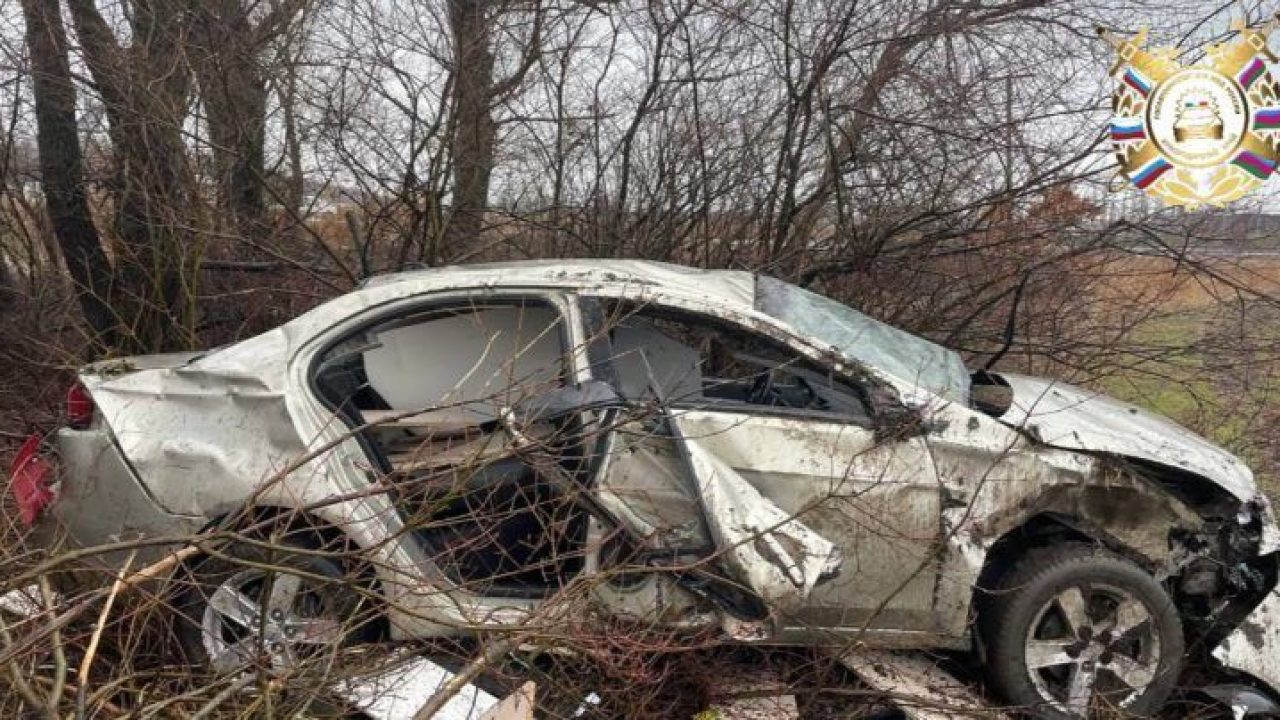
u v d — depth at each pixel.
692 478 2.91
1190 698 3.35
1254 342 5.35
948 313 5.89
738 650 3.27
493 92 6.17
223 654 2.86
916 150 5.84
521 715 2.52
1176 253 5.34
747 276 3.68
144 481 3.00
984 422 3.16
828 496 2.92
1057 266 5.66
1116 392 5.79
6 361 5.69
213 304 6.15
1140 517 3.28
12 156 5.96
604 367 3.09
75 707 2.10
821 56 5.88
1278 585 3.29
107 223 5.82
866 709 3.11
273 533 2.65
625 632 2.84
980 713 2.95
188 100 5.76
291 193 6.23
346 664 2.75
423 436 3.62
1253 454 5.36
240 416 3.05
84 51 5.63
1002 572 3.24
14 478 3.13
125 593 2.56
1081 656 3.17
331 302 3.21
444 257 6.26
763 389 3.37
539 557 3.14
